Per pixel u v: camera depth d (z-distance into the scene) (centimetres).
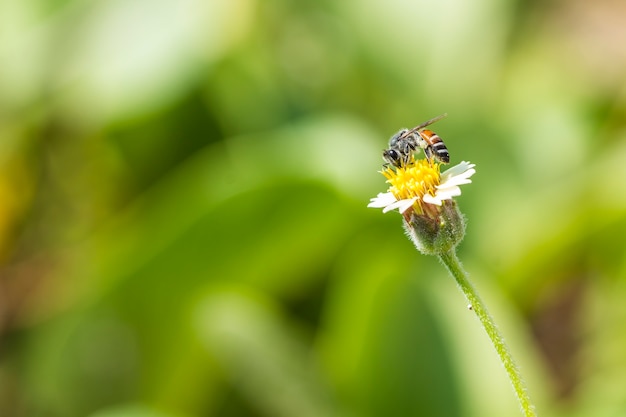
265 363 40
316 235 42
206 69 47
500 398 38
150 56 47
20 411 42
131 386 41
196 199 42
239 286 42
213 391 41
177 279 41
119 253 41
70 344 42
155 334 41
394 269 40
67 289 45
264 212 41
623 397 39
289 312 43
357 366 39
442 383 39
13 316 45
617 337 42
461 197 44
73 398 41
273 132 47
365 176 42
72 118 47
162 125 47
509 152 46
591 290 43
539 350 43
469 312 39
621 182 42
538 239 42
